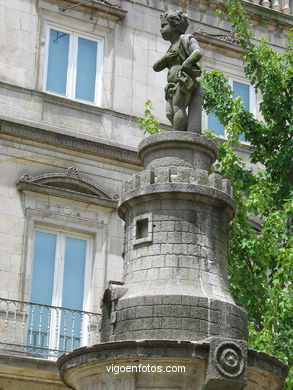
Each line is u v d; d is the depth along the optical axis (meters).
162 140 14.38
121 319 13.14
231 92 21.11
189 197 13.73
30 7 25.88
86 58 26.52
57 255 24.30
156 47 27.58
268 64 20.47
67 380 13.22
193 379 12.20
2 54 25.11
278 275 17.97
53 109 25.42
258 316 18.47
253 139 20.47
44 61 25.75
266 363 12.57
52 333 23.22
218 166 20.03
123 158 25.73
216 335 12.87
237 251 18.80
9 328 22.73
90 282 24.47
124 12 27.11
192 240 13.58
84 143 25.25
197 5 28.62
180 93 14.77
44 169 24.72
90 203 24.88
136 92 26.84
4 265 23.38
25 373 22.03
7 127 24.33
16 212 23.92
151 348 12.07
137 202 13.94
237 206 19.23
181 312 12.90
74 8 26.48
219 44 28.38
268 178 20.17
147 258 13.57
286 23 29.70
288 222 19.64
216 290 13.36
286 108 20.36
